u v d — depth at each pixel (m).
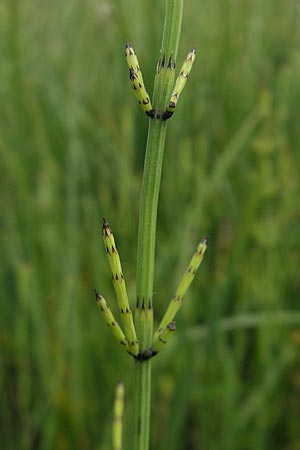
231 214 0.37
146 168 0.17
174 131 0.39
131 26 0.42
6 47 0.41
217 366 0.32
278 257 0.34
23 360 0.32
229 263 0.34
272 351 0.33
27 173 0.39
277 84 0.41
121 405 0.19
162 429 0.31
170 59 0.17
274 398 0.33
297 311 0.34
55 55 0.45
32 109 0.41
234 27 0.43
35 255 0.35
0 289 0.35
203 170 0.36
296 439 0.33
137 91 0.17
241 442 0.32
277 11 0.46
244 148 0.39
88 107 0.42
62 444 0.32
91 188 0.37
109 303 0.34
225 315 0.34
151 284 0.18
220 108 0.41
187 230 0.32
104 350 0.33
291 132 0.41
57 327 0.33
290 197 0.35
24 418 0.33
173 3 0.17
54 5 0.48
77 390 0.31
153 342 0.18
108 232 0.17
